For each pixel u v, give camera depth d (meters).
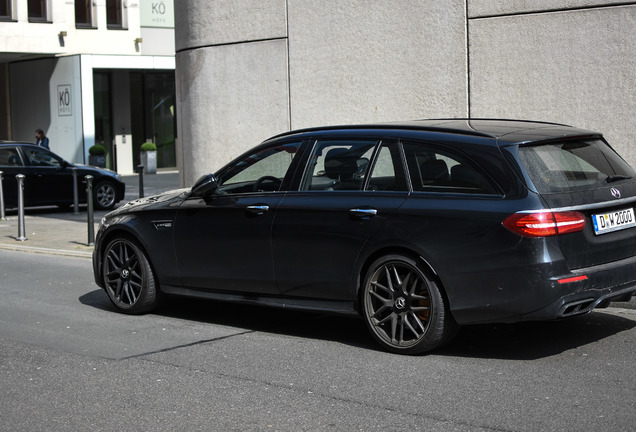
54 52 32.34
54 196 18.59
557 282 5.66
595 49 9.79
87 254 11.92
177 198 7.61
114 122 34.12
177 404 5.19
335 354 6.36
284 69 12.39
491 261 5.79
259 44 12.62
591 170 6.21
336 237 6.46
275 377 5.76
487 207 5.84
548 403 5.07
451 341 6.65
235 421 4.86
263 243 6.87
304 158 6.84
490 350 6.35
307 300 6.77
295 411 5.03
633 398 5.13
